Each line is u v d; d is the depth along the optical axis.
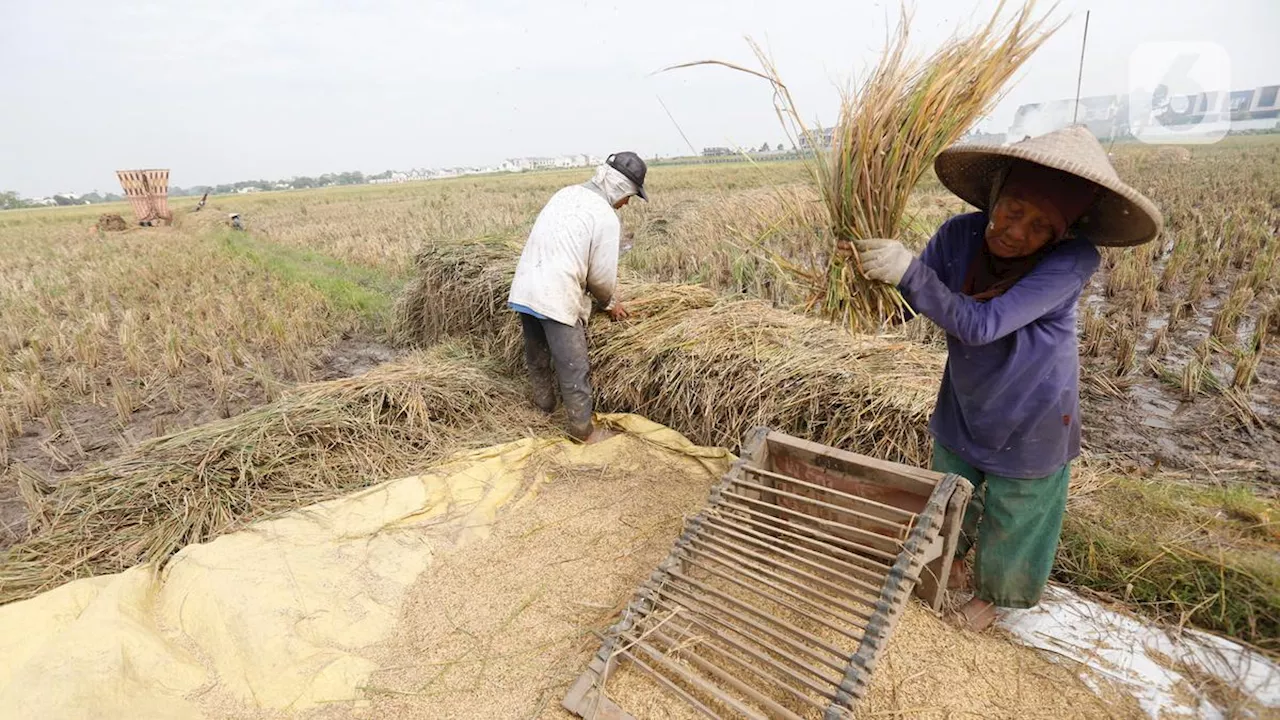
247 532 3.07
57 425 4.88
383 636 2.57
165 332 7.14
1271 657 2.19
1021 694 2.16
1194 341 5.50
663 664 2.19
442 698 2.27
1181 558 2.49
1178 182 15.16
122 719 2.09
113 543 3.10
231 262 11.57
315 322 7.14
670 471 3.66
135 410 5.25
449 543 3.12
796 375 3.71
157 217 25.42
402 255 11.41
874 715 2.11
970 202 2.17
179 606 2.62
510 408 4.53
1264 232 8.48
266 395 5.36
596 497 3.47
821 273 2.61
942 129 2.06
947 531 2.31
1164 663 2.23
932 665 2.28
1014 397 2.03
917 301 1.78
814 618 2.15
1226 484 3.32
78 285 10.76
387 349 6.75
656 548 3.01
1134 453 3.72
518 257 5.87
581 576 2.85
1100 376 4.76
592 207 3.79
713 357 4.01
